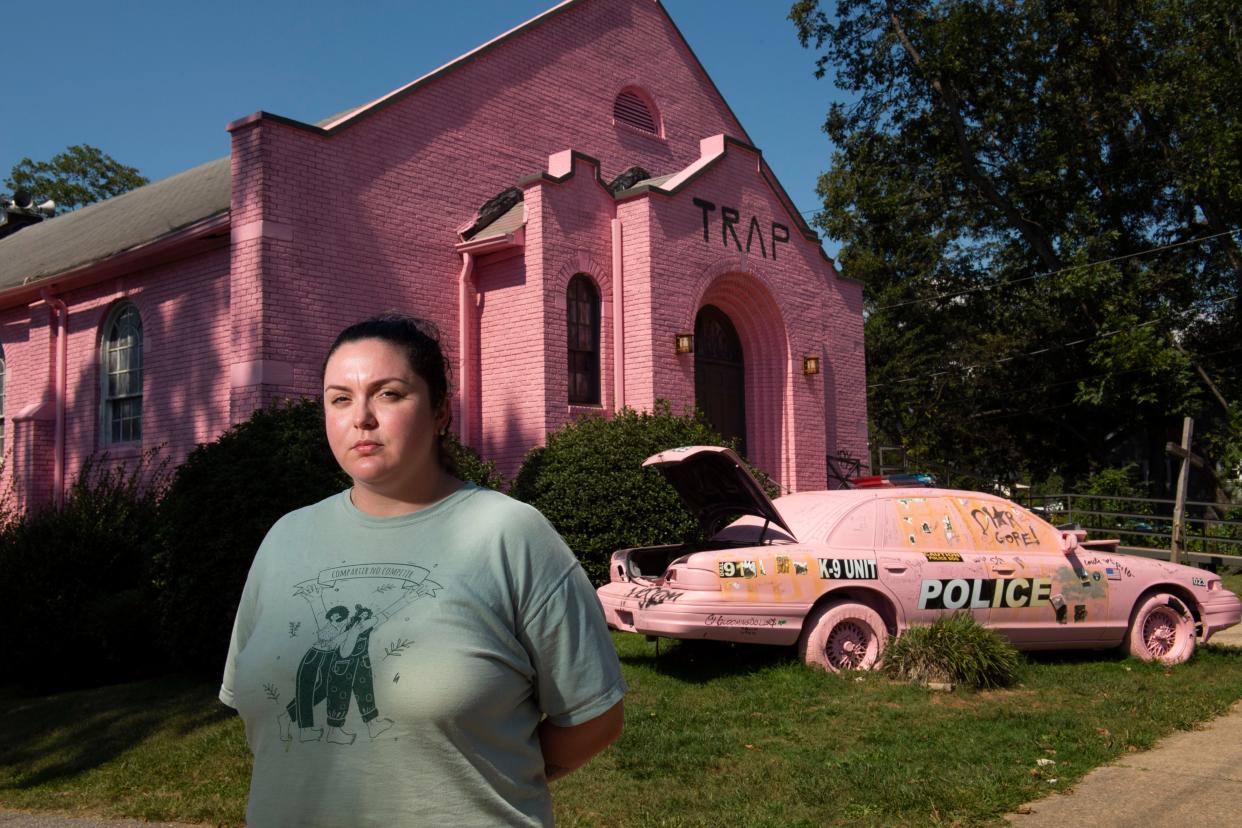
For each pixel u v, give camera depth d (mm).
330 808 1983
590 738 2254
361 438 2189
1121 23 21922
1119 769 5496
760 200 15234
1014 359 25750
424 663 1999
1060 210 23625
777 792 5176
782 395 15352
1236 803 4926
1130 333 20828
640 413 12805
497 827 2025
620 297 13414
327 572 2154
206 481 8836
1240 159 20453
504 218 13594
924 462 27250
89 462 12336
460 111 13812
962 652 7262
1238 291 22953
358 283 12219
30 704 8781
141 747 6945
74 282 14531
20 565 9812
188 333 12953
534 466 11312
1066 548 8422
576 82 15773
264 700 2076
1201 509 23594
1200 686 7543
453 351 13070
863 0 23672
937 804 4879
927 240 25859
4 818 5719
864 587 7777
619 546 10391
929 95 24156
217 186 16469
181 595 8633
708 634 7375
